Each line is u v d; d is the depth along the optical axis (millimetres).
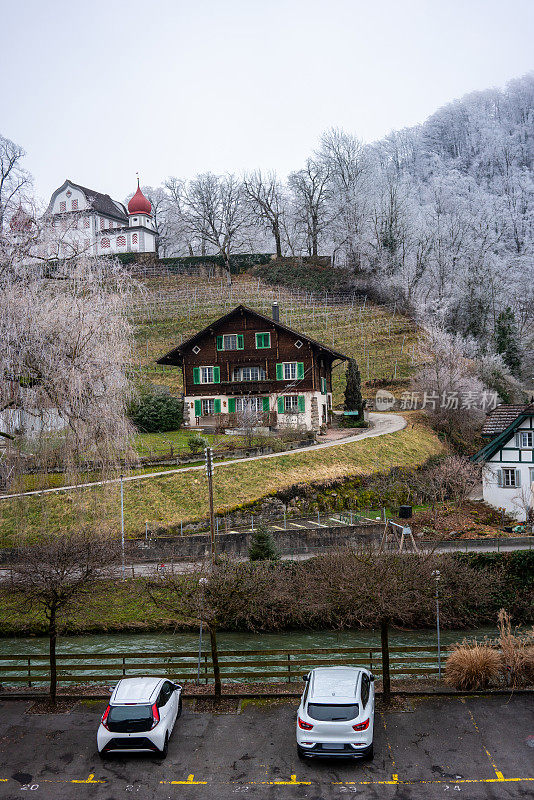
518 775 15570
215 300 99875
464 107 154375
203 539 37656
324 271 110562
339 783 15445
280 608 31438
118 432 30266
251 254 112938
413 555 24625
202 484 44625
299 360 60938
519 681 20484
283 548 37375
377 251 105312
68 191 102875
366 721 15984
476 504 45656
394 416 68312
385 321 95062
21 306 26000
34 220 28469
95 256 31844
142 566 36188
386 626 20141
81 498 33062
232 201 117375
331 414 67250
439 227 98438
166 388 63688
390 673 21094
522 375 80000
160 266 110062
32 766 16594
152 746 16438
